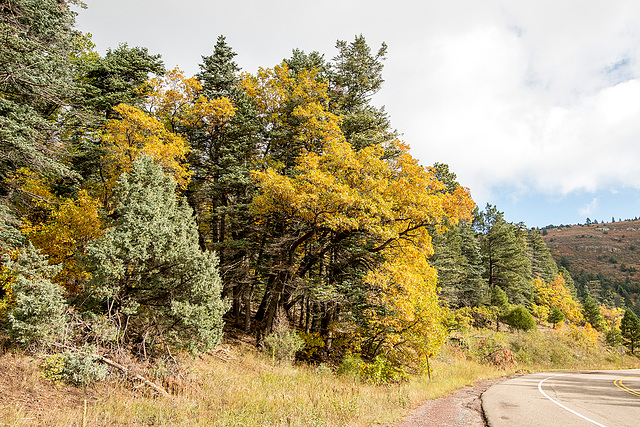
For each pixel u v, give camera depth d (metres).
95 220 12.80
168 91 20.00
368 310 16.03
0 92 12.09
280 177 15.73
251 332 19.83
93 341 9.58
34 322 8.43
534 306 55.12
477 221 59.91
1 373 7.99
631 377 20.75
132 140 15.72
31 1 11.56
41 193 13.44
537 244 76.56
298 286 16.61
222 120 19.20
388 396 10.86
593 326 61.78
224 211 17.94
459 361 23.84
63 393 8.09
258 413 8.20
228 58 23.33
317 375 13.84
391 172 18.02
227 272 18.89
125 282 10.17
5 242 10.70
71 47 14.06
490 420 7.91
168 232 10.36
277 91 20.64
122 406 8.04
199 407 8.42
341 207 16.08
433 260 32.94
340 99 23.16
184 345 10.41
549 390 13.44
